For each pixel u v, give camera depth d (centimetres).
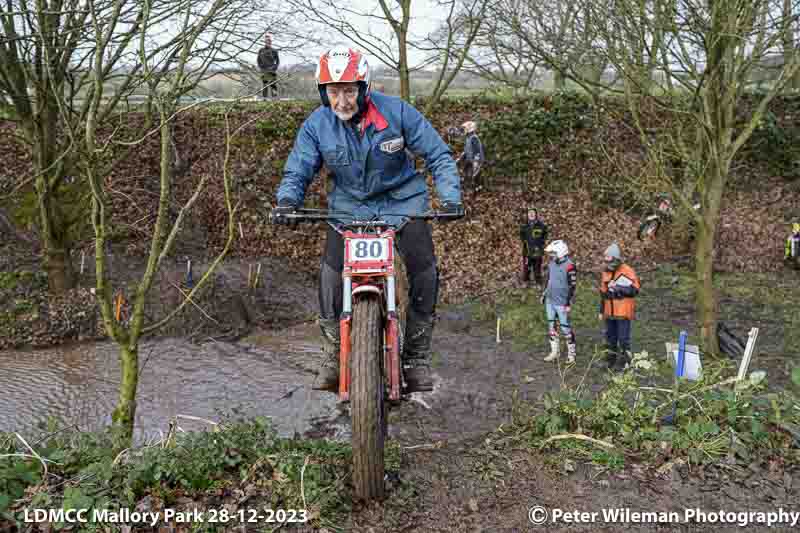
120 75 801
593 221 1742
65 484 345
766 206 1817
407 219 362
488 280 1465
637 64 880
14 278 1206
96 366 984
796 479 388
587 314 1216
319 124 371
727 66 902
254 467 369
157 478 352
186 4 619
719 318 1185
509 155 1862
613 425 458
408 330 383
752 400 469
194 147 1662
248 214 1568
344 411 759
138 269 1326
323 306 376
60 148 1104
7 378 928
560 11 1088
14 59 1058
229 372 945
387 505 354
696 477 394
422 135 373
